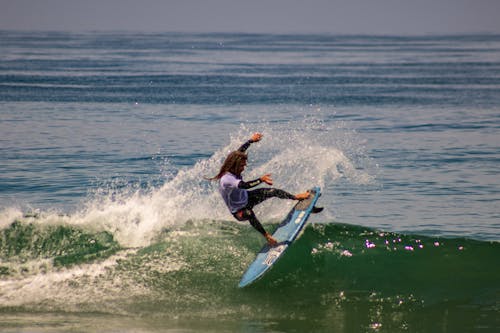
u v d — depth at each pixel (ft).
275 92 582.35
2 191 213.05
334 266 123.54
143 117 416.26
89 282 115.65
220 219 146.30
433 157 274.98
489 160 268.62
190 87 627.46
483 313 105.29
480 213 188.75
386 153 284.41
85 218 140.97
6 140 315.99
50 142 312.09
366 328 100.48
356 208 192.85
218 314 105.29
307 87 630.74
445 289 114.73
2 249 128.88
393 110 453.17
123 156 278.05
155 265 121.70
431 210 191.83
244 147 126.00
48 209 192.34
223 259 124.26
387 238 136.56
